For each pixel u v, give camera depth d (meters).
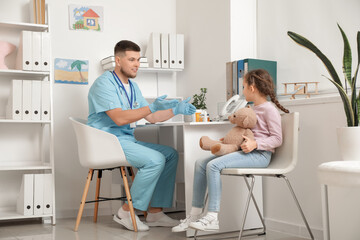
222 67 3.49
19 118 3.17
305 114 2.75
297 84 3.06
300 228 2.78
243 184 2.96
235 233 2.86
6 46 3.31
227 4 3.43
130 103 3.16
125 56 3.11
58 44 3.63
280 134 2.45
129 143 2.95
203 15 3.71
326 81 2.87
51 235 2.84
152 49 3.72
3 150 3.44
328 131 2.60
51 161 3.23
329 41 2.87
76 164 3.65
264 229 2.85
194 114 3.04
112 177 3.57
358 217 2.14
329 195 2.24
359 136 2.14
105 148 2.90
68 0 3.68
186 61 3.94
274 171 2.37
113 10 3.83
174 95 4.03
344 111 2.50
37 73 3.25
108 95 2.97
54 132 3.59
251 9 3.48
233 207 2.91
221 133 2.91
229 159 2.41
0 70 3.14
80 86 3.69
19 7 3.50
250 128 2.53
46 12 3.46
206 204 2.81
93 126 3.03
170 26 4.04
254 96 2.59
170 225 3.09
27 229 3.07
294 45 3.11
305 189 2.76
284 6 3.20
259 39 3.45
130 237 2.72
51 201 3.21
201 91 3.57
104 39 3.79
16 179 3.47
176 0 4.05
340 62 2.79
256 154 2.46
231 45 3.39
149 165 2.90
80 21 3.71
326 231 2.25
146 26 3.95
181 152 3.67
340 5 2.79
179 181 3.54
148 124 3.22
